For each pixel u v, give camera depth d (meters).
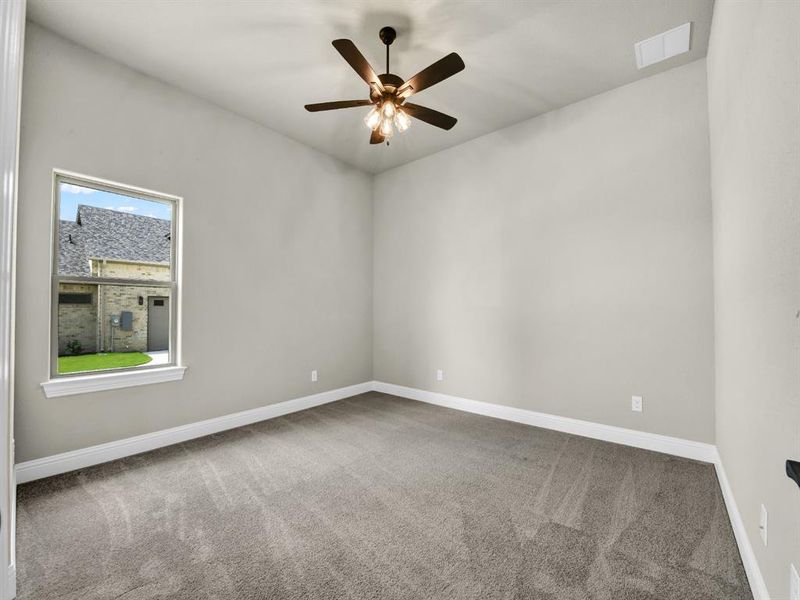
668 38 2.48
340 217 4.51
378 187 4.96
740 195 1.71
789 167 1.09
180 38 2.52
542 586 1.49
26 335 2.33
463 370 4.04
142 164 2.86
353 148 4.22
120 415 2.73
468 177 4.02
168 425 2.98
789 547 1.10
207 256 3.25
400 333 4.66
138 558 1.65
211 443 3.03
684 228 2.73
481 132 3.83
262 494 2.22
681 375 2.73
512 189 3.67
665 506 2.06
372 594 1.45
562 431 3.30
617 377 3.02
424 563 1.62
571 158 3.29
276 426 3.46
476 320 3.94
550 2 2.20
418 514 2.00
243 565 1.61
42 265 2.39
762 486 1.38
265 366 3.69
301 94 3.18
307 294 4.11
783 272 1.15
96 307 2.69
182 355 3.07
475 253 3.96
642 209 2.91
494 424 3.52
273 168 3.78
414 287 4.52
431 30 2.44
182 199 3.09
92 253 2.67
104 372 2.69
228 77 2.95
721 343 2.32
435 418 3.71
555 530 1.85
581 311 3.21
